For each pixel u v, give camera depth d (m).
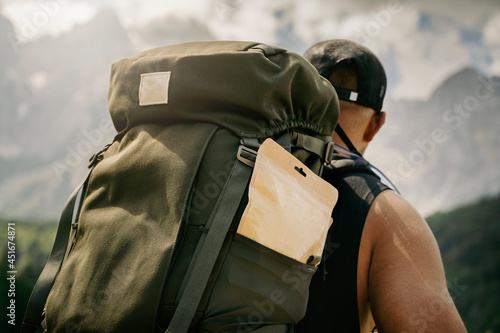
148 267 0.81
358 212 1.04
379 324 0.95
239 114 0.93
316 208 0.94
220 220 0.82
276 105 0.95
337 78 1.28
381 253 0.99
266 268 0.84
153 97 0.96
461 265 13.87
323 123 1.07
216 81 0.93
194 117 0.93
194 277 0.79
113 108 1.05
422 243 0.97
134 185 0.92
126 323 0.78
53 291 0.92
